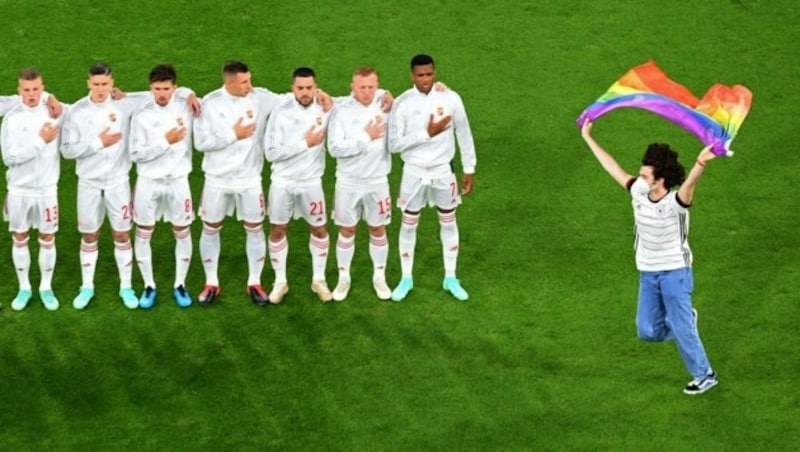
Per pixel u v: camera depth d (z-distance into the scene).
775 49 36.62
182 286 29.94
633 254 31.03
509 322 29.31
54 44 36.31
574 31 37.09
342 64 36.00
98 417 26.80
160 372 27.89
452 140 29.12
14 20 36.97
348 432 26.53
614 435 26.47
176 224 29.30
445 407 27.12
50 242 29.23
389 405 27.17
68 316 29.41
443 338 28.91
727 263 30.70
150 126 28.52
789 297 29.78
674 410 27.03
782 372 27.91
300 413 26.95
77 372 27.88
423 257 31.23
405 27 37.16
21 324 29.14
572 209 32.25
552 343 28.75
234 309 29.67
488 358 28.34
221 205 29.19
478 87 35.50
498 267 30.78
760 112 34.81
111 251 31.33
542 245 31.33
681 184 26.08
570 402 27.25
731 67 36.09
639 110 34.84
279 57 36.16
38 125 28.38
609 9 37.75
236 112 28.61
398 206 29.56
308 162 28.81
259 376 27.83
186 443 26.23
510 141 34.06
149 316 29.45
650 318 27.11
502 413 27.00
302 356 28.38
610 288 30.16
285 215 29.27
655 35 37.00
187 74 35.56
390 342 28.78
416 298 30.03
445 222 29.61
